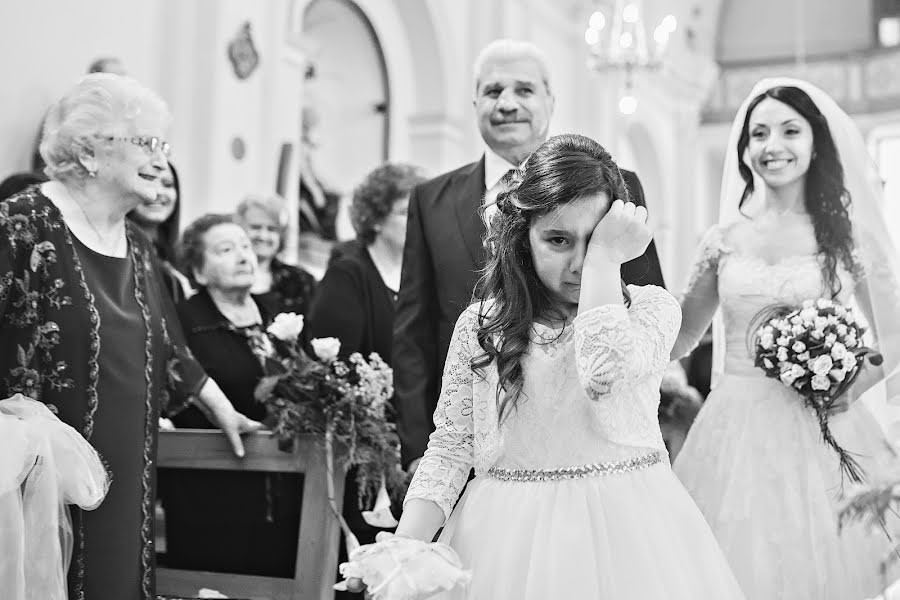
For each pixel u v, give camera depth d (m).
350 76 12.39
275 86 9.11
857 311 4.04
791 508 3.52
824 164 3.87
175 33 8.16
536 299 2.48
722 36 21.77
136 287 3.65
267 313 5.24
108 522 3.38
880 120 20.11
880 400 3.75
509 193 2.43
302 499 4.06
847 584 3.46
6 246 3.31
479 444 2.49
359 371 4.10
